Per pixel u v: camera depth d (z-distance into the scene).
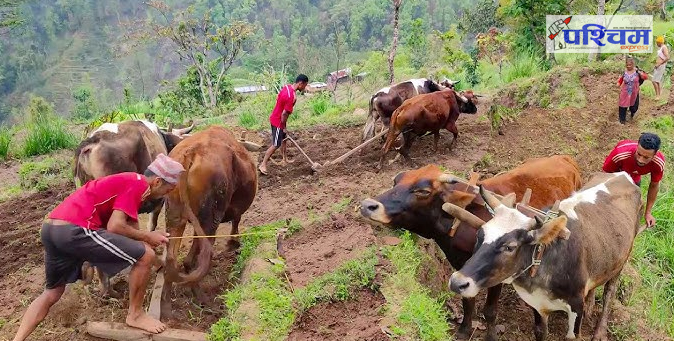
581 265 5.64
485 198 5.50
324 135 12.95
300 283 6.38
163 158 5.54
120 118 12.57
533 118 13.20
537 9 17.62
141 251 5.55
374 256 6.66
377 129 12.55
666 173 11.48
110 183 5.38
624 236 6.23
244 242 7.48
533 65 17.17
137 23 39.34
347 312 6.04
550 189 6.81
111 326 5.85
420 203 6.15
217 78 25.48
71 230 5.29
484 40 22.72
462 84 19.36
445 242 6.37
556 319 7.18
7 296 7.00
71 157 12.40
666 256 9.33
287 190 9.45
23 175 11.30
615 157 7.07
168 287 6.26
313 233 7.55
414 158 10.62
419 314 5.78
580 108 13.83
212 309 6.57
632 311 7.64
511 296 7.52
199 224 6.25
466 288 4.99
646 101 14.93
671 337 7.48
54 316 6.35
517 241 5.04
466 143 11.30
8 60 86.69
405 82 11.48
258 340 5.57
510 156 11.24
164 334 5.79
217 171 6.31
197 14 86.62
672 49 18.59
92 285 6.93
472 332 6.60
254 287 6.25
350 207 8.11
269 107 16.23
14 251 8.11
